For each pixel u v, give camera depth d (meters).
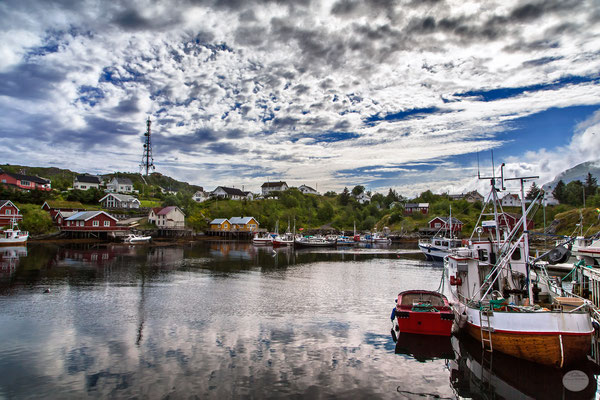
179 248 78.81
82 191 117.00
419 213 144.50
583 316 16.06
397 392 14.42
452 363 17.22
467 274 22.02
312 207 169.00
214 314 25.20
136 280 37.97
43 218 87.56
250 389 14.29
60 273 41.09
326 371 16.19
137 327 22.02
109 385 14.45
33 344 18.91
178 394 13.80
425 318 20.39
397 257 68.62
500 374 16.20
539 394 14.46
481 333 17.98
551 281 26.53
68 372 15.60
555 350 15.91
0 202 81.69
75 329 21.47
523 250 21.55
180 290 33.25
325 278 41.75
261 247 90.31
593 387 15.09
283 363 16.92
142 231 99.25
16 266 45.44
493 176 21.98
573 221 78.69
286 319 24.22
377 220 157.25
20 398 13.37
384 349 18.94
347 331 21.83
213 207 144.38
